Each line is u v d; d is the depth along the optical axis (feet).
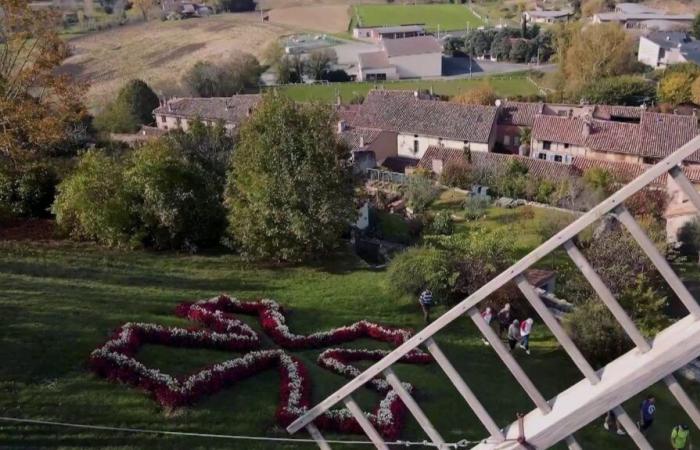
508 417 66.28
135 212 104.99
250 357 67.51
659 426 70.18
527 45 444.55
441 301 93.97
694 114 260.01
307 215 102.89
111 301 78.74
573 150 233.96
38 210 117.70
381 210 166.20
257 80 384.47
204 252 109.70
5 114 118.93
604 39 341.62
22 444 50.52
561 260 122.72
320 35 524.52
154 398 58.54
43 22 126.00
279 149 102.12
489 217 165.99
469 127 242.17
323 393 64.95
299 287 96.94
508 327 86.33
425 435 60.13
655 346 23.93
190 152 122.11
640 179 22.67
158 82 376.27
